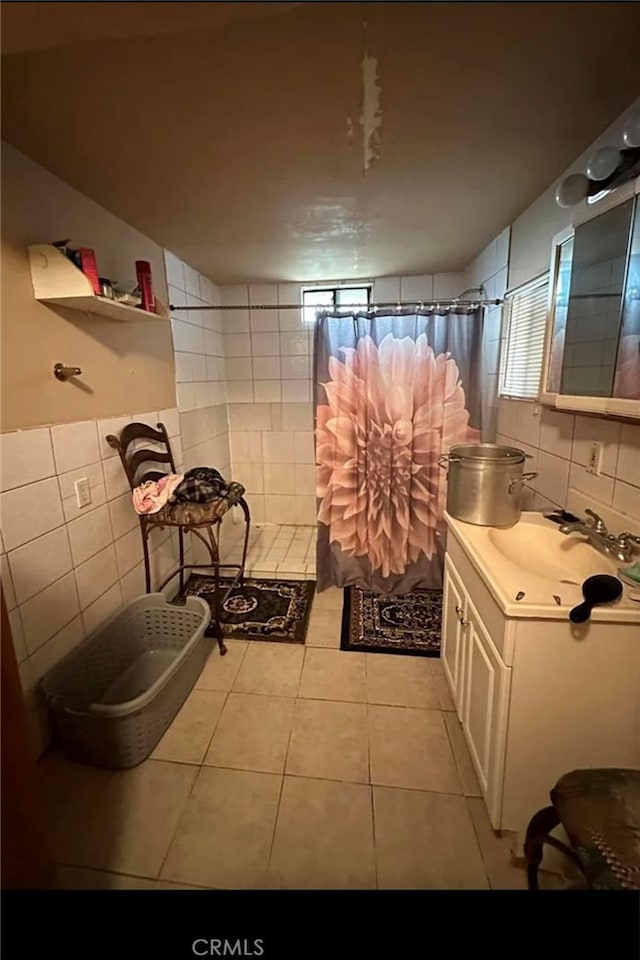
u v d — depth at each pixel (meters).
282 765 1.51
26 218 1.46
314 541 3.39
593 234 1.41
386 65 1.05
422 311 2.31
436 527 2.54
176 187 1.69
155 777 1.47
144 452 2.14
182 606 2.04
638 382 1.20
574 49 1.01
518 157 1.52
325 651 2.10
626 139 1.12
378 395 2.41
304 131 1.34
